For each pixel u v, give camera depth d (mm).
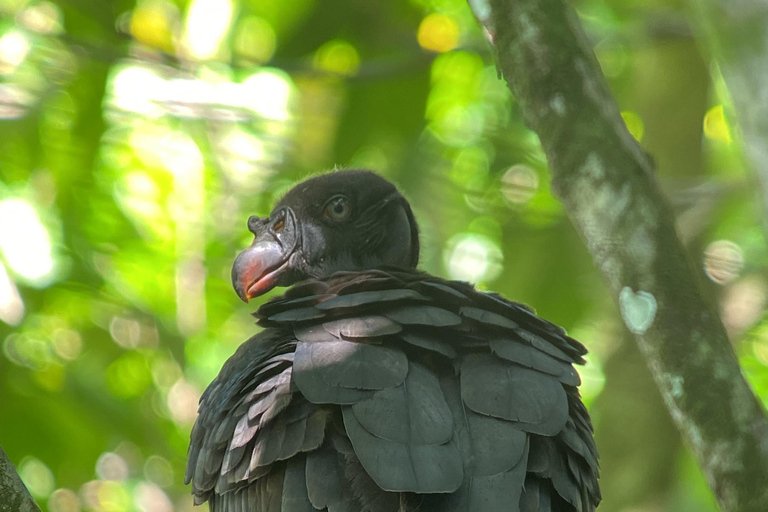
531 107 5844
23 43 13008
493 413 5355
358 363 5492
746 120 4684
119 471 16719
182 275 14805
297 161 13867
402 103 13086
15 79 13000
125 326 13469
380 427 5168
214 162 14656
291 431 5410
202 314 14781
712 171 17641
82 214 13023
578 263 12945
